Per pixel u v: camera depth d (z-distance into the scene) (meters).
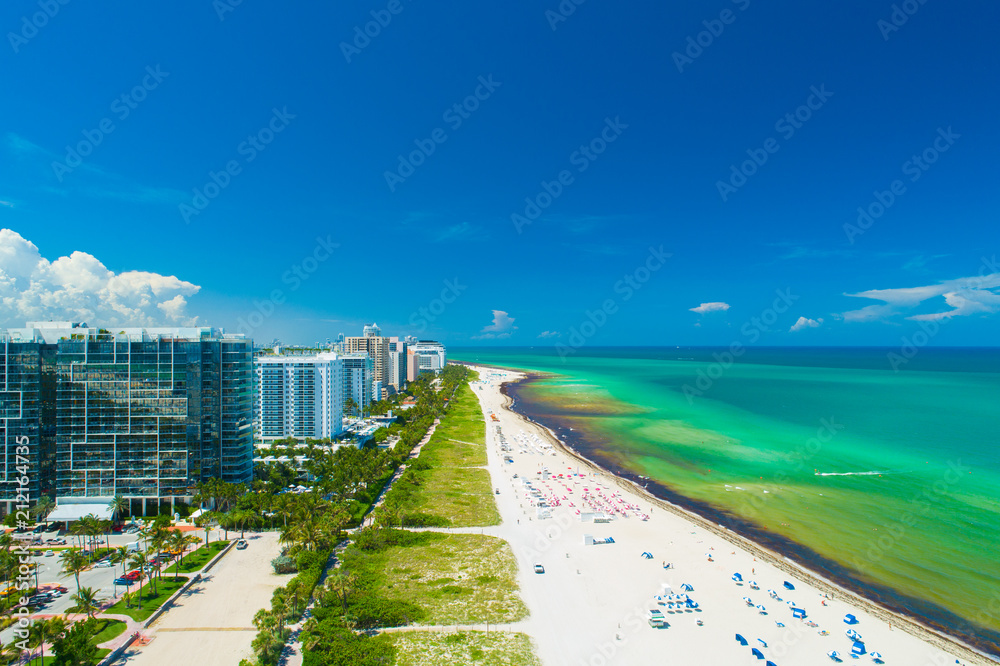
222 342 144.25
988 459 189.75
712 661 76.50
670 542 119.81
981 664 77.44
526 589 96.69
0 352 125.00
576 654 77.69
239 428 145.88
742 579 101.75
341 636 77.62
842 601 94.44
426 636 81.25
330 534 112.31
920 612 92.31
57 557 107.69
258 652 72.31
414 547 114.69
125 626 81.31
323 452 180.25
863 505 145.00
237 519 120.50
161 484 130.75
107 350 130.38
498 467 186.38
